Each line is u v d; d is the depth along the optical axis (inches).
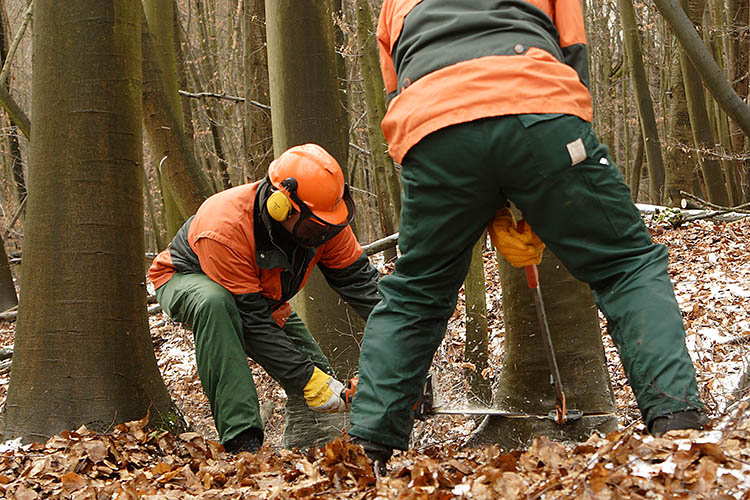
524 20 93.8
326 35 219.9
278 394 238.2
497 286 359.3
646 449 75.9
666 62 724.7
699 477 68.7
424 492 78.9
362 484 92.4
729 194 646.5
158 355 311.6
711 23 669.3
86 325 156.8
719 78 165.5
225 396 135.8
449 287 103.1
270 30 221.9
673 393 83.7
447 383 206.4
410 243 100.9
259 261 141.1
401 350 101.8
